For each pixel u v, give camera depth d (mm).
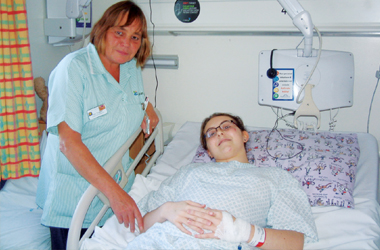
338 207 1496
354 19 1954
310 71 1922
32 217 1666
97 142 1431
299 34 2080
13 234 1560
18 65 1844
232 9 2125
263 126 2299
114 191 1203
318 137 1824
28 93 1855
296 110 1955
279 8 2059
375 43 1994
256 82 2234
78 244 1176
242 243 1185
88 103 1329
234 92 2295
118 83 1484
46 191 1461
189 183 1407
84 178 1282
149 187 1630
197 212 1179
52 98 1256
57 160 1368
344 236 1321
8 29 1767
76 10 2057
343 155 1692
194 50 2295
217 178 1376
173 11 2209
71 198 1395
